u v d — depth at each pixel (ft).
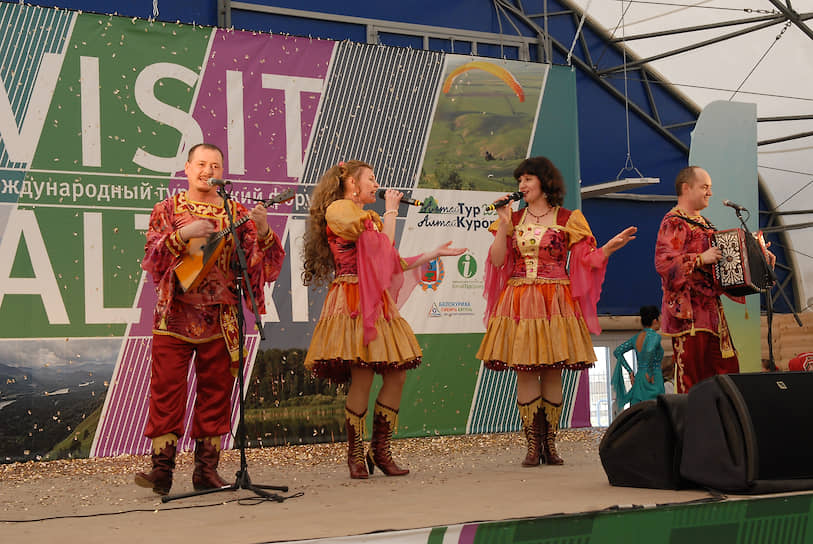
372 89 20.95
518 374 15.65
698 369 15.46
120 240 18.56
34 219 17.89
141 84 18.93
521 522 8.13
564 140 22.74
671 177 40.91
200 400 12.60
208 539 8.15
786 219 41.47
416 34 30.09
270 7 27.32
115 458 18.01
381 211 20.86
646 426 11.17
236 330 12.76
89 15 18.58
